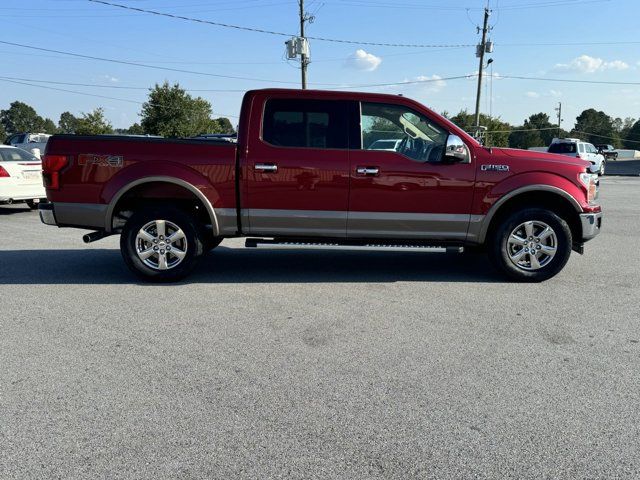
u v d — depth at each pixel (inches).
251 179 221.8
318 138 223.6
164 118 2351.1
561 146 1226.6
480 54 1615.4
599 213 232.4
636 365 146.4
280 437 110.9
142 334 170.1
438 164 222.1
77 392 130.4
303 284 231.6
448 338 166.6
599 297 211.2
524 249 229.5
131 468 100.7
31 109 5315.0
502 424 115.9
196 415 119.6
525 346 159.9
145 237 226.5
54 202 225.5
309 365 146.3
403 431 113.1
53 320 183.3
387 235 227.3
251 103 223.8
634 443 109.0
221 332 171.9
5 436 111.2
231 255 295.7
